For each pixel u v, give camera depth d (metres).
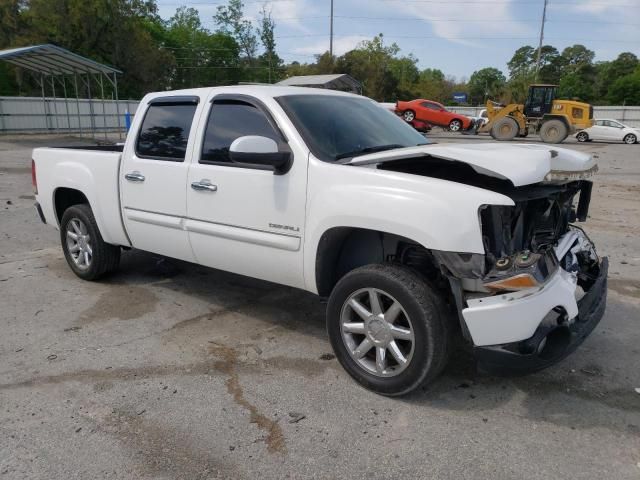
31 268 6.17
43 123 31.06
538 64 55.81
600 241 7.43
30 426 3.16
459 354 4.06
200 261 4.57
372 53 52.22
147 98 4.92
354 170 3.45
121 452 2.93
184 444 3.00
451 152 3.31
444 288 3.42
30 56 22.88
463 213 3.03
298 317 4.79
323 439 3.04
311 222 3.62
